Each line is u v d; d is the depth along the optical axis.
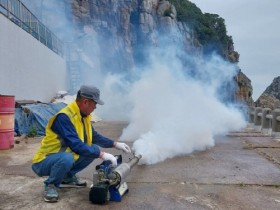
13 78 10.92
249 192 4.03
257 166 5.42
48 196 3.50
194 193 3.93
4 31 10.07
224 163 5.61
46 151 3.55
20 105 9.74
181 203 3.58
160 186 4.19
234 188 4.18
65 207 3.39
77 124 3.51
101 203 3.47
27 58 12.59
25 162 5.55
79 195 3.74
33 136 8.94
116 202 3.56
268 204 3.62
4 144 6.80
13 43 10.94
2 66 9.88
